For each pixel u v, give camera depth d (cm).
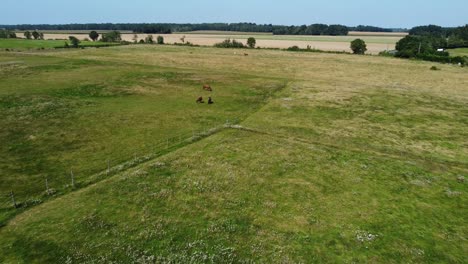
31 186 2680
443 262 2039
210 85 6581
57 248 2003
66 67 7869
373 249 2123
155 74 7356
